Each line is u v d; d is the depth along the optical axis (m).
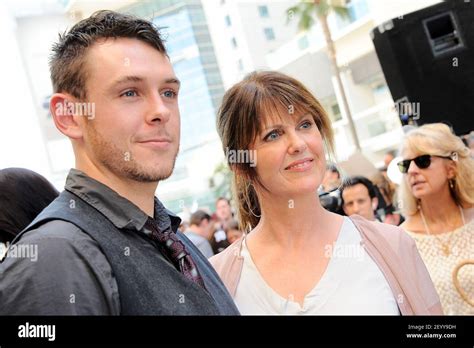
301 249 1.57
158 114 1.10
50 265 0.94
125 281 1.01
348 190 2.80
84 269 0.96
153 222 1.18
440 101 3.28
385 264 1.50
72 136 1.13
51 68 1.17
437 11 3.21
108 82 1.08
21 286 0.93
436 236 2.14
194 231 3.72
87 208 1.08
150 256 1.09
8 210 1.36
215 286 1.33
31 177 1.48
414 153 2.20
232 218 3.96
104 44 1.11
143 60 1.11
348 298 1.45
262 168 1.50
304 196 1.50
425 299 1.49
